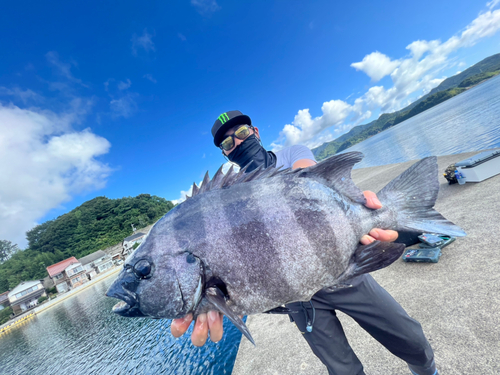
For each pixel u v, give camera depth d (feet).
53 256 249.34
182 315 4.74
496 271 8.75
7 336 126.52
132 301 4.93
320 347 6.07
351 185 5.82
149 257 4.99
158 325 64.08
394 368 7.18
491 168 16.84
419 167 6.39
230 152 8.08
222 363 27.17
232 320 4.34
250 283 4.72
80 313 112.68
